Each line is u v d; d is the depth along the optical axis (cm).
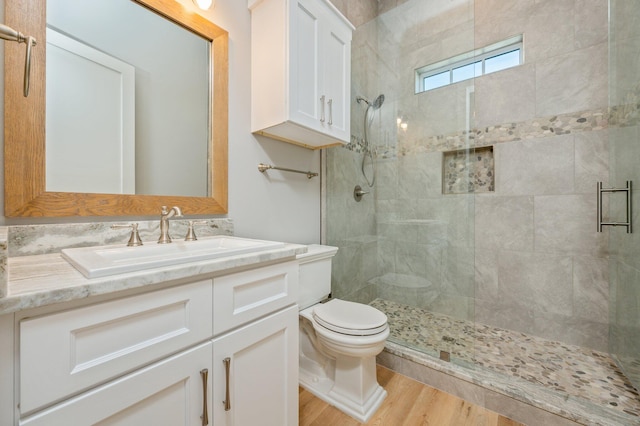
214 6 129
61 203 87
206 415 71
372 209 231
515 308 197
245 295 83
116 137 101
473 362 149
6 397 45
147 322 61
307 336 154
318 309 140
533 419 117
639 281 128
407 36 217
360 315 134
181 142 120
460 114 196
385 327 126
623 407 116
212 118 129
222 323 76
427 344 166
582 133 176
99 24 97
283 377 97
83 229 90
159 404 63
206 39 128
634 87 132
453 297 194
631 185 136
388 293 223
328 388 138
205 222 124
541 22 188
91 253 76
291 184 173
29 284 50
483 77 209
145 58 109
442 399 135
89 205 92
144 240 105
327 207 199
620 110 147
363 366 127
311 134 149
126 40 104
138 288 59
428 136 209
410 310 211
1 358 44
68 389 50
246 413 83
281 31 129
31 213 81
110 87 100
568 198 180
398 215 221
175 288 65
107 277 56
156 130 112
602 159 170
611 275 162
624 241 145
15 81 79
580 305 176
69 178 90
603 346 167
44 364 47
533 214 192
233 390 79
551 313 185
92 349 53
